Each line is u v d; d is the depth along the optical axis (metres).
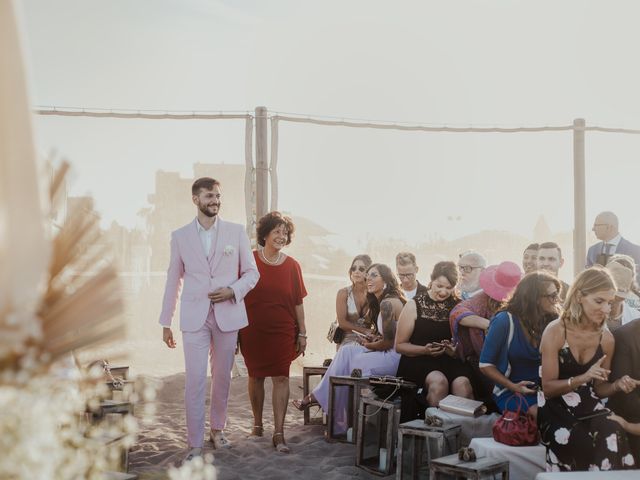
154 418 7.09
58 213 1.76
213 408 6.14
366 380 6.18
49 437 1.64
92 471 1.93
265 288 6.18
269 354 6.16
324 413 7.00
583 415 4.24
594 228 8.18
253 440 6.39
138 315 9.70
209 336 5.84
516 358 5.12
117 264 1.76
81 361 1.82
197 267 5.79
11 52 1.61
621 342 4.30
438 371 5.82
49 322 1.67
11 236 1.61
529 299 5.11
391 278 6.70
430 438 4.85
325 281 10.58
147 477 2.95
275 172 9.42
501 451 4.57
